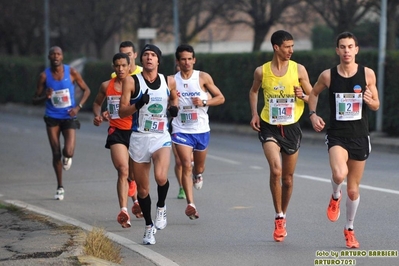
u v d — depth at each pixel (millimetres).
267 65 22859
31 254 19781
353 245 21672
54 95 32562
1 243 21359
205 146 27656
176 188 34781
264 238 23516
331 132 21250
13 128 76062
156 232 24922
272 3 81250
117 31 116375
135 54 28219
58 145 33000
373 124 57344
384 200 29453
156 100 21859
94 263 18828
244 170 40812
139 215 27016
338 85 21031
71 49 133375
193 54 27297
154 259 20625
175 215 28141
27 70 113062
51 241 21406
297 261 20391
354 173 21406
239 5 85625
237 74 72562
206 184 35906
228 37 115188
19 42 131375
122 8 108312
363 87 20875
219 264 20312
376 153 48906
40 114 100188
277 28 99312
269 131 22891
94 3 108062
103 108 75938
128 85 21719
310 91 22891
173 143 28000
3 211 27422
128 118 25750
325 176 37094
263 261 20500
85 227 25094
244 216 27500
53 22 122000
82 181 38562
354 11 66625
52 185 37438
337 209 21516
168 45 134500
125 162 25141
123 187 24906
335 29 71188
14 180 39594
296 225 25328
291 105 22703
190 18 95438
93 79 96625
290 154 22875
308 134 60312
